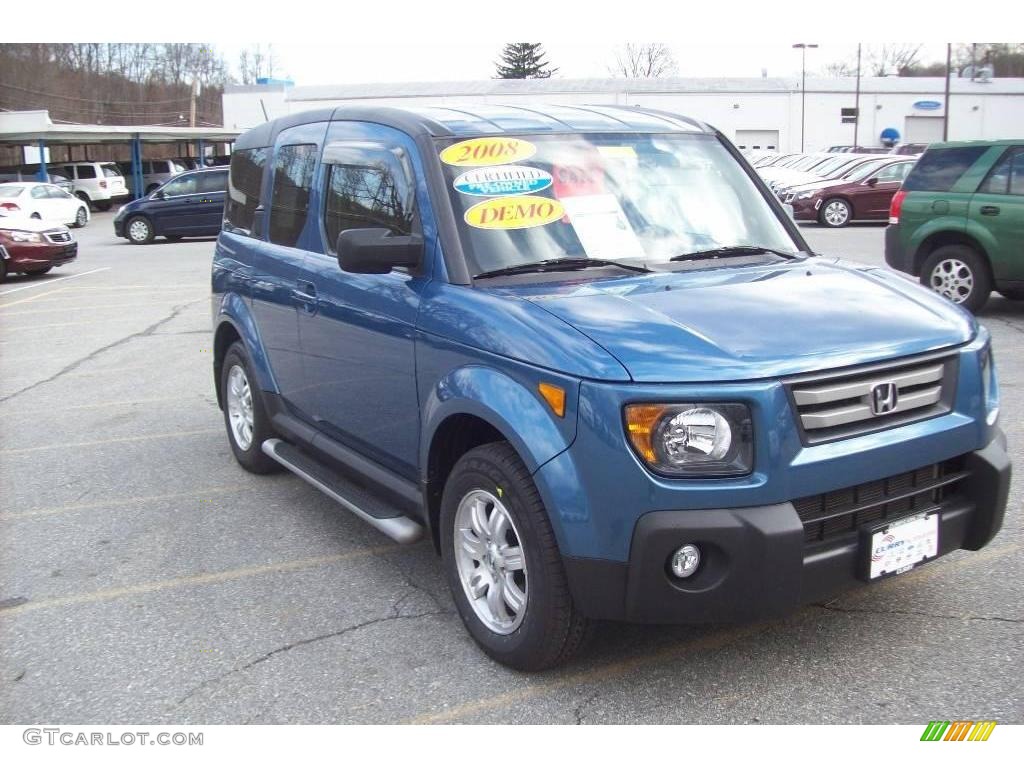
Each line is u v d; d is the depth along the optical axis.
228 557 4.68
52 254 16.98
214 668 3.61
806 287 3.63
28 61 68.38
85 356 9.94
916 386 3.27
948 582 4.08
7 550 4.84
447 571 3.74
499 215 3.84
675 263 3.92
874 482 3.19
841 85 51.72
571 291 3.53
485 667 3.54
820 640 3.64
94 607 4.16
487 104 4.62
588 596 3.07
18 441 6.86
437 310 3.66
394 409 4.04
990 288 9.88
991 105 52.94
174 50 77.12
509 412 3.22
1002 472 3.42
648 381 2.94
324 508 5.36
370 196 4.30
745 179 4.57
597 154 4.21
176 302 13.70
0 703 3.41
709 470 2.93
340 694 3.40
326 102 54.53
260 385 5.38
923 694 3.26
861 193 23.45
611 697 3.31
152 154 63.34
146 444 6.70
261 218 5.47
